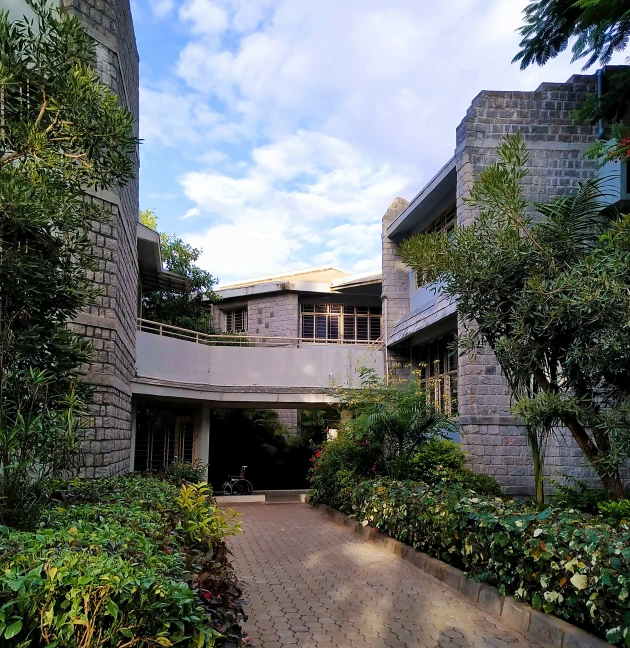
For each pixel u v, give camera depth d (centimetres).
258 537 916
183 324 1922
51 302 483
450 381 1367
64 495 580
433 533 671
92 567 268
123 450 989
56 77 462
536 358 659
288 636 465
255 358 1554
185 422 1614
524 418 650
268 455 1997
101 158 497
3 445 406
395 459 1012
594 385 681
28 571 265
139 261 1480
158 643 265
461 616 513
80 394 504
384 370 1623
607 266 596
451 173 1252
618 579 380
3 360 440
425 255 728
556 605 452
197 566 369
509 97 1180
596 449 692
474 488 998
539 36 1114
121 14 938
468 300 721
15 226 420
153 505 545
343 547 829
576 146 1163
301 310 2127
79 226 488
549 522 502
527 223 695
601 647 391
